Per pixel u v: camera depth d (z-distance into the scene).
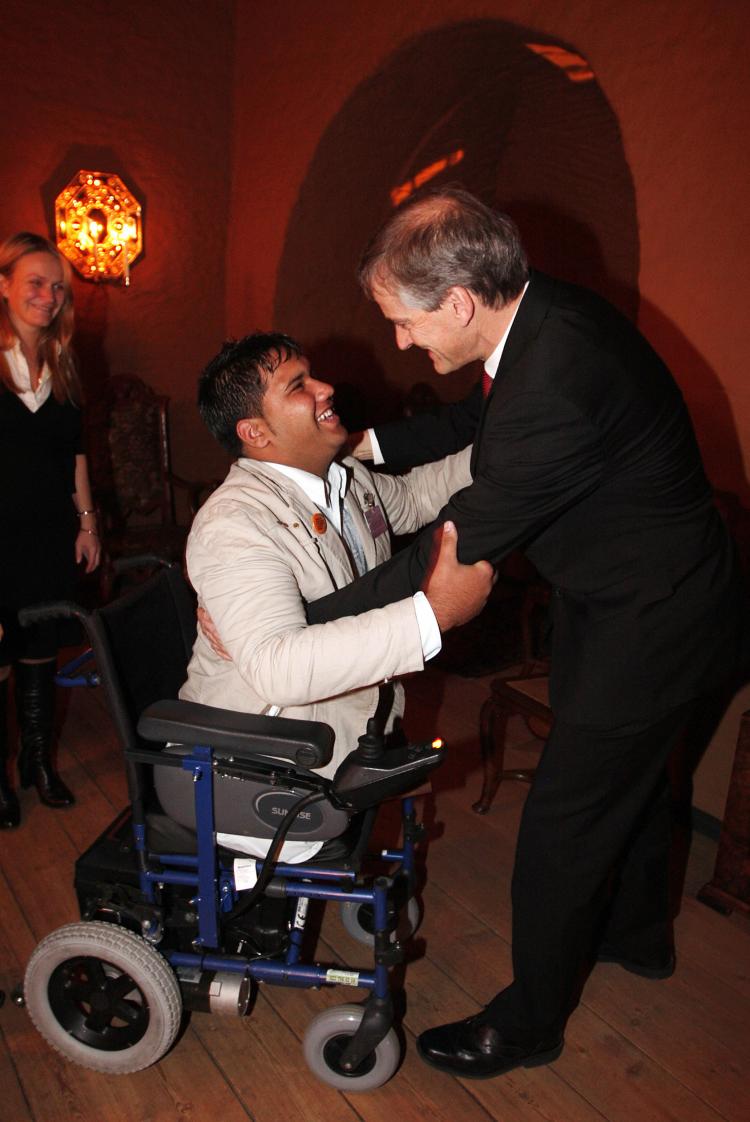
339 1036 1.62
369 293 1.42
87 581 4.25
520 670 3.54
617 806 1.56
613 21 2.57
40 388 2.42
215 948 1.63
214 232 4.27
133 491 4.06
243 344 1.57
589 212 3.78
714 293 2.37
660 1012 1.88
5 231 3.76
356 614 1.46
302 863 1.60
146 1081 1.67
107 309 4.07
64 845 2.36
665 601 1.46
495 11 2.94
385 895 1.53
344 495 1.72
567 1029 1.82
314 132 3.69
